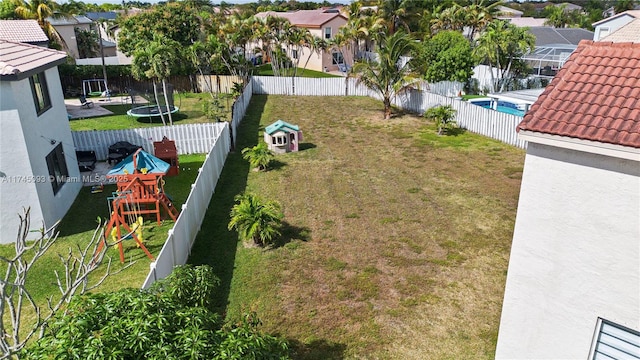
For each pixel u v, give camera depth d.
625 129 6.07
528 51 34.72
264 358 5.96
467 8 47.69
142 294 5.88
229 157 21.95
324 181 18.81
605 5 98.88
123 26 42.97
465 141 24.20
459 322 10.20
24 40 21.70
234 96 33.59
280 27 44.25
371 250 13.28
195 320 5.72
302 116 30.39
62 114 16.86
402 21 48.25
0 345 5.14
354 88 37.47
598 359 6.91
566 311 6.98
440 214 15.64
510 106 30.03
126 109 32.53
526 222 7.06
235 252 13.12
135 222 13.82
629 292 6.32
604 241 6.39
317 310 10.60
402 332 9.88
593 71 7.43
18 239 5.68
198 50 35.56
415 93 30.50
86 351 4.81
